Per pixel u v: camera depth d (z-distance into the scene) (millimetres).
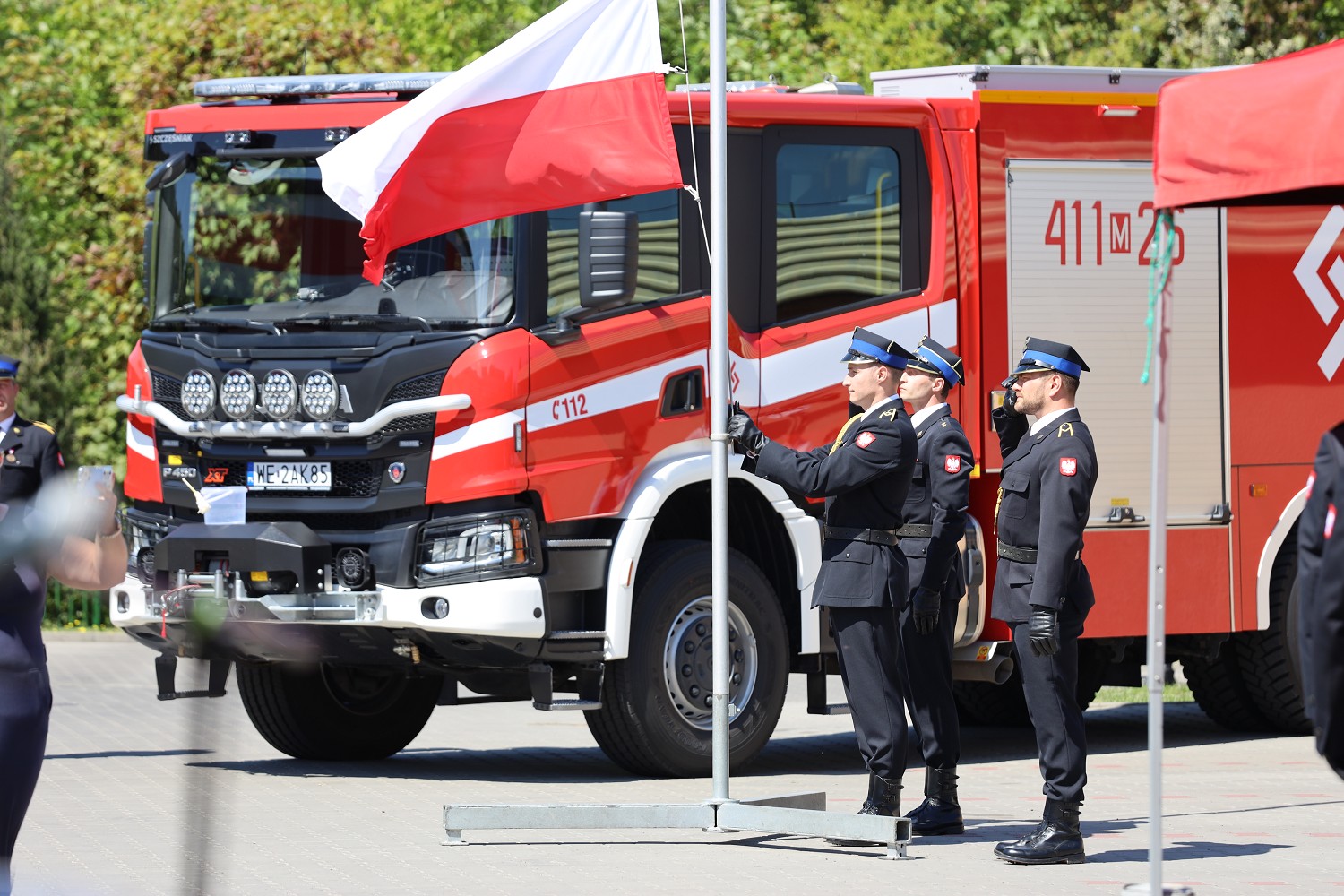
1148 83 41781
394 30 84438
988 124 40156
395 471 35375
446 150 32250
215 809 33594
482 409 34906
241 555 35531
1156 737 21469
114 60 83375
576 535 36000
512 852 29312
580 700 35969
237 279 37500
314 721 40875
